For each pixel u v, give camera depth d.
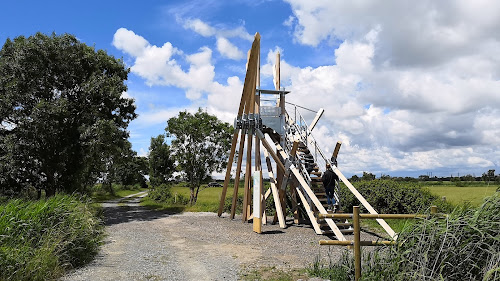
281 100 15.66
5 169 16.70
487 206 4.71
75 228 8.39
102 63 21.20
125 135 22.83
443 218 5.05
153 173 37.06
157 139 37.53
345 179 12.31
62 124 17.53
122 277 6.90
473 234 4.50
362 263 6.02
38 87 17.75
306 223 15.09
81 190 19.00
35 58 17.06
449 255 4.47
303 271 7.23
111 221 17.45
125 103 22.62
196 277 6.93
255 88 14.52
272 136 16.36
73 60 18.47
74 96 19.20
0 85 17.17
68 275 6.97
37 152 17.23
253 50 13.51
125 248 10.03
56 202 8.68
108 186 52.06
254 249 9.82
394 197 15.29
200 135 25.39
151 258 8.70
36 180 18.30
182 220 17.12
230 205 20.92
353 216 5.55
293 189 15.13
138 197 49.09
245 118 15.03
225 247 10.15
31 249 6.70
